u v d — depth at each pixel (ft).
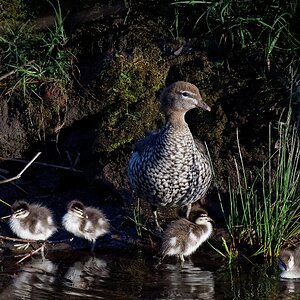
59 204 45.14
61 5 48.67
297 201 41.09
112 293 35.40
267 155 44.45
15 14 48.78
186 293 35.45
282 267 37.52
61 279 37.14
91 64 47.60
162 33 47.03
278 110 44.83
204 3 45.65
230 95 45.57
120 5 47.93
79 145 46.85
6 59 47.60
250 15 45.73
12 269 38.52
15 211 41.16
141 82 46.29
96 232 41.14
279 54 45.73
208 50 46.32
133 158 41.88
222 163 44.91
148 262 39.70
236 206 41.39
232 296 35.09
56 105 46.88
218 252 40.57
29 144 47.37
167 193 41.01
